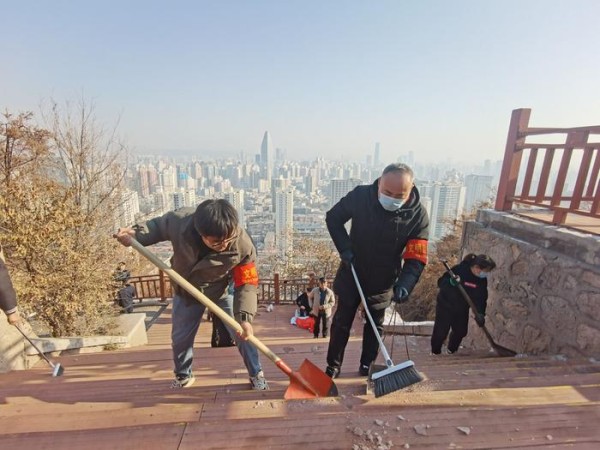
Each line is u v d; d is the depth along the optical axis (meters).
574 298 2.72
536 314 3.14
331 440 1.19
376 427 1.24
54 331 5.76
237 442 1.18
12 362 2.81
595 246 2.57
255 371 2.17
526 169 3.58
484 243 3.95
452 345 3.66
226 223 1.57
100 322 6.18
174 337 2.10
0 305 2.31
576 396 1.54
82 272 5.84
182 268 1.89
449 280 3.46
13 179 5.61
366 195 2.11
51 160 8.06
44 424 1.49
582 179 2.82
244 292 1.91
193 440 1.19
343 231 2.24
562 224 3.07
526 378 1.90
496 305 3.74
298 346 3.40
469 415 1.30
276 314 8.53
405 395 1.60
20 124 7.79
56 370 2.68
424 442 1.17
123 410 1.55
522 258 3.32
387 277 2.22
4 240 5.13
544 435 1.20
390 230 2.05
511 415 1.29
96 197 7.93
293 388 1.96
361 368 2.50
